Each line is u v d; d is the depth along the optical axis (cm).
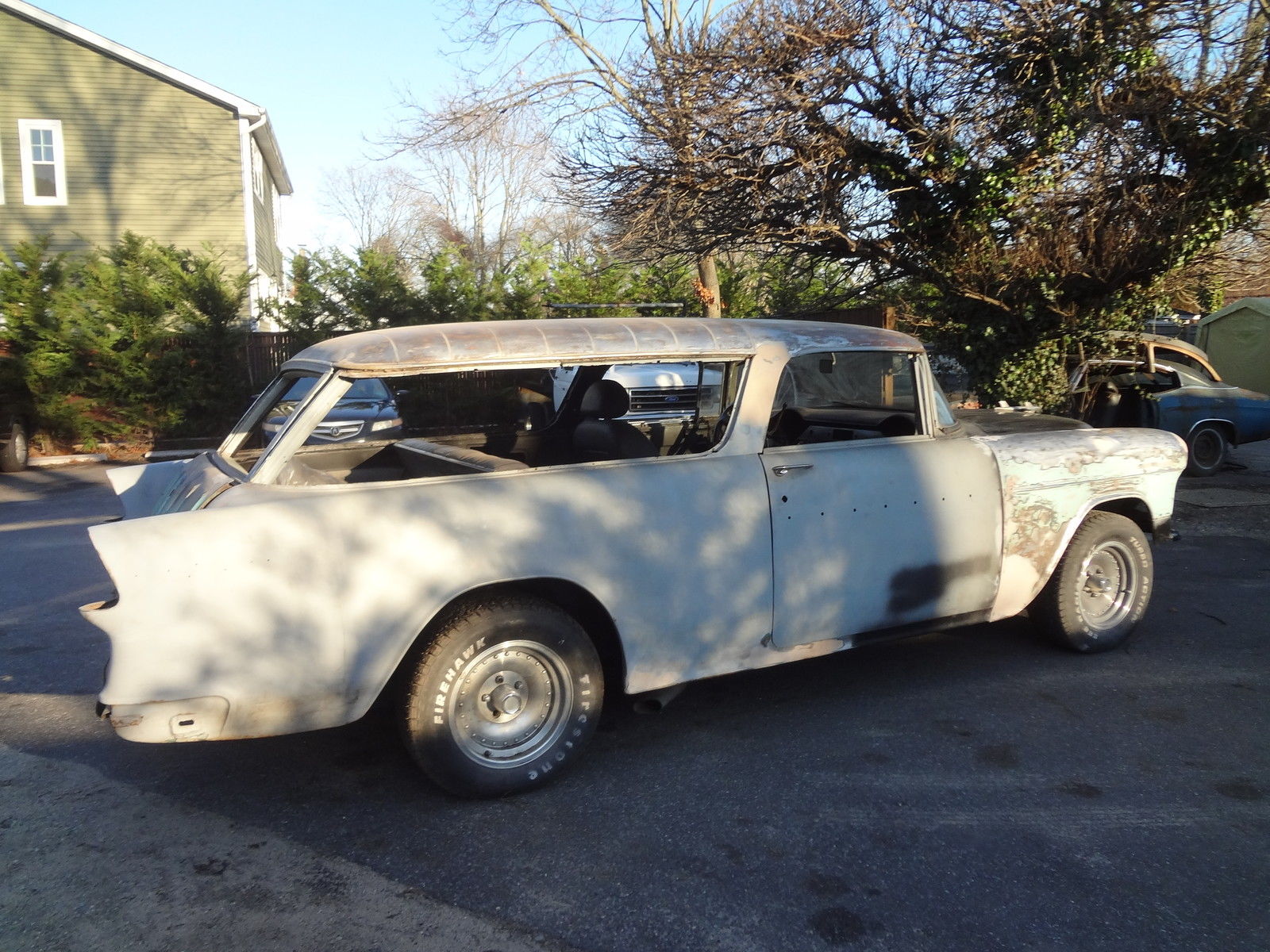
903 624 457
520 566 361
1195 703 468
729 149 1027
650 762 410
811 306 1294
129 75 2055
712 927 296
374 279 1781
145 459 1556
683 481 396
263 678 328
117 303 1595
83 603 671
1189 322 1973
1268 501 1012
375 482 353
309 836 352
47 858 337
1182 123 895
